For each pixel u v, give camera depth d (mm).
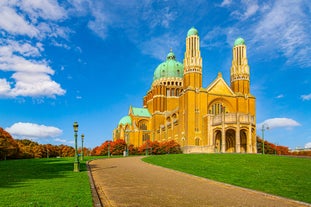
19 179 24359
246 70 112250
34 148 135875
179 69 143625
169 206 16000
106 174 30766
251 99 110375
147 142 114875
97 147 151875
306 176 29359
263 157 52656
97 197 16797
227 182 25484
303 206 16875
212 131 96000
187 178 28516
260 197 19281
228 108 108250
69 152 165000
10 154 98312
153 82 148125
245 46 114875
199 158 52500
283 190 21766
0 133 95750
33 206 13773
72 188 19109
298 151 111250
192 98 101812
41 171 31750
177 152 102312
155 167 40312
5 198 15586
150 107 151250
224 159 49406
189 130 99438
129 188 21625
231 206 16391
